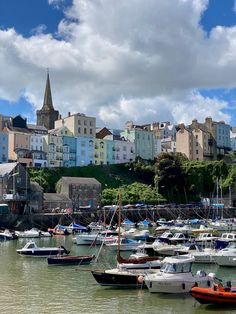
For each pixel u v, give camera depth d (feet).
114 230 252.21
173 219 377.09
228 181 474.08
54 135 452.35
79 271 144.77
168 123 644.69
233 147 635.66
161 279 112.68
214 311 98.37
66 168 431.02
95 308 100.83
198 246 173.17
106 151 485.97
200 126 558.56
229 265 152.05
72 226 280.31
